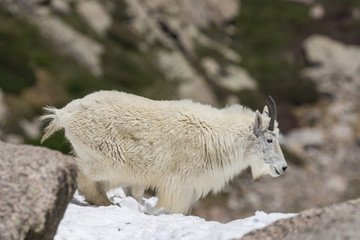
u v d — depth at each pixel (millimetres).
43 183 17000
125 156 29250
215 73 132500
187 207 30250
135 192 31344
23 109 89875
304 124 132375
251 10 170750
